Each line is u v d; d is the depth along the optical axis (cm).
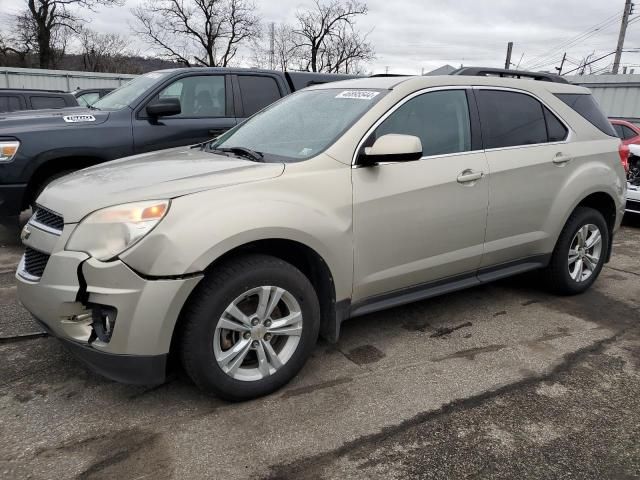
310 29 3919
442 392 294
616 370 322
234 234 253
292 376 292
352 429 259
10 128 525
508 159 370
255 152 326
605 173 431
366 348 346
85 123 555
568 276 432
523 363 329
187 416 268
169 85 605
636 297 453
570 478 229
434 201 330
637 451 246
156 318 242
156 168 303
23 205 535
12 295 424
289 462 236
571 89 441
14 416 265
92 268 241
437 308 417
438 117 346
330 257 290
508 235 380
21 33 3316
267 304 274
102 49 4434
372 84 355
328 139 311
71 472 227
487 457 241
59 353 329
